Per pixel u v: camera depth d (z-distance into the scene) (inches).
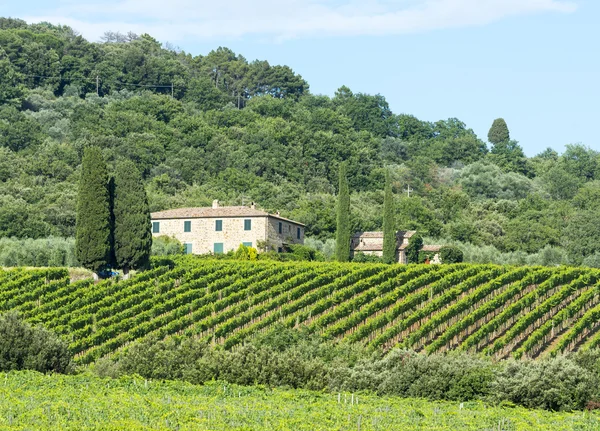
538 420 1813.5
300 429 1593.3
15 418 1571.1
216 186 6043.3
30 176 5669.3
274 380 2229.3
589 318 3184.1
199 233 4234.7
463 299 3267.7
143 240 3447.3
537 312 3206.2
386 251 4392.2
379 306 3230.8
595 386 2073.1
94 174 3427.7
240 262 3607.3
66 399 1782.7
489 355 2925.7
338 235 4360.2
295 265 3535.9
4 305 2977.4
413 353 2297.0
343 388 2201.0
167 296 3218.5
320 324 3024.1
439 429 1637.6
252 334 2984.7
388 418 1736.0
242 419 1648.6
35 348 2258.9
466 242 5511.8
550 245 5585.6
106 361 2456.9
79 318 2923.2
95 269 3420.3
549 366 2112.5
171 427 1573.6
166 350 2346.2
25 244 4249.5
